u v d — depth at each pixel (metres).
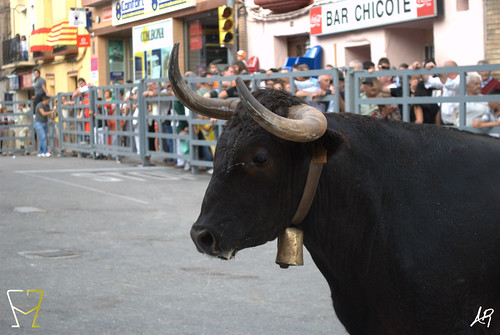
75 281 6.71
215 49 24.55
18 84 43.78
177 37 25.02
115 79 31.91
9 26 46.25
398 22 15.30
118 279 6.78
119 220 9.95
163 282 6.67
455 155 3.00
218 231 2.76
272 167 2.79
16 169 17.84
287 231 2.92
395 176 2.98
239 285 6.57
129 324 5.47
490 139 3.11
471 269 2.87
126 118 18.41
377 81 11.66
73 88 35.66
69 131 22.45
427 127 3.10
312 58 17.77
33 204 11.52
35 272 7.04
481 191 2.92
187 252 7.94
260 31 20.00
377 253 2.94
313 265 7.30
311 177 2.84
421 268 2.86
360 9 16.27
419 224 2.90
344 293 3.08
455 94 10.77
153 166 17.83
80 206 11.25
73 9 31.34
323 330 5.34
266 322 5.52
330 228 2.97
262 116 2.61
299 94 12.62
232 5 16.14
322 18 17.55
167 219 10.02
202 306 5.93
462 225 2.87
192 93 3.05
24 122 25.64
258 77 13.50
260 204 2.80
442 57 14.68
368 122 3.06
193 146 15.59
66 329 5.35
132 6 27.53
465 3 14.17
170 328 5.38
